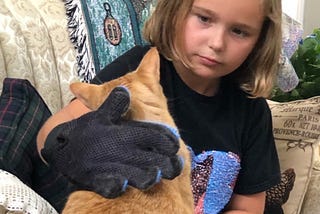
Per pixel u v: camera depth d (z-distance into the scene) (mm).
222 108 1179
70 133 731
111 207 690
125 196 700
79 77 1495
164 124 767
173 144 696
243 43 1040
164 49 1106
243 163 1210
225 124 1169
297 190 1408
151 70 883
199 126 1136
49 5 1526
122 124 719
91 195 711
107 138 694
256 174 1209
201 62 1042
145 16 1657
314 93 1930
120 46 1576
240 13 991
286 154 1444
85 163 695
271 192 1386
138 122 728
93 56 1520
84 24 1528
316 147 1462
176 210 721
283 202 1398
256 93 1206
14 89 1097
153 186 709
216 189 1140
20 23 1386
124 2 1642
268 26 1141
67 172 720
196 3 1008
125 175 668
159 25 1095
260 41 1164
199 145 1136
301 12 2756
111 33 1568
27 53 1366
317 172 1463
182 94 1129
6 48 1296
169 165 678
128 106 728
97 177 682
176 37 1067
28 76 1328
